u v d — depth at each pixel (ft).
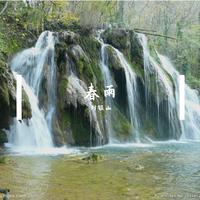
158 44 139.03
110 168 39.93
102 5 89.76
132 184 33.12
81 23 80.74
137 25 153.38
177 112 80.48
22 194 29.37
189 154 51.57
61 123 62.03
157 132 75.41
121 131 69.15
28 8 78.59
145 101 76.84
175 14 163.84
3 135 56.18
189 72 124.47
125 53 79.20
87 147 60.44
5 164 40.93
